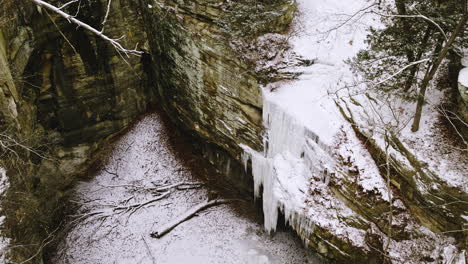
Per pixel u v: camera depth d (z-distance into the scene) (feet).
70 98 56.54
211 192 57.31
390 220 34.06
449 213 35.53
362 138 41.42
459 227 35.37
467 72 34.99
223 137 54.54
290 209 43.60
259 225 53.11
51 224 54.65
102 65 57.41
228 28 46.85
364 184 39.37
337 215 40.83
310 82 46.29
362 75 41.42
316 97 44.75
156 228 54.44
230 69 48.44
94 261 52.08
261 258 49.83
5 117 43.52
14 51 44.68
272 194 47.24
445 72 40.93
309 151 42.91
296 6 50.39
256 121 48.96
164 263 51.01
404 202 38.73
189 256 51.34
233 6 46.39
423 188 36.52
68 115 57.47
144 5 56.65
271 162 46.93
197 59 51.67
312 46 47.93
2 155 41.16
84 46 54.29
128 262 51.52
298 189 43.24
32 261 44.55
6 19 42.60
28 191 46.39
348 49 47.55
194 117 58.08
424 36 35.94
